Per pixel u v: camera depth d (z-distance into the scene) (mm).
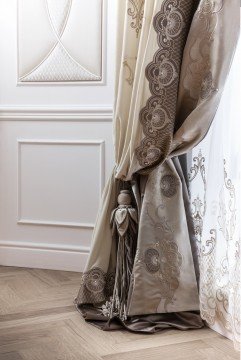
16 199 2777
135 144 1956
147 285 1940
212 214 1815
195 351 1702
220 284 1822
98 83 2621
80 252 2689
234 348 1674
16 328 1882
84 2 2605
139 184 2066
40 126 2719
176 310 1938
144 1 2000
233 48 1712
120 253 2021
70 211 2711
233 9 1702
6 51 2736
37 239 2762
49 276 2602
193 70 1854
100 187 2654
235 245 1665
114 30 2586
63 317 2010
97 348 1715
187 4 1879
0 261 2805
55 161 2713
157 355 1665
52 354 1657
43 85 2703
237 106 1692
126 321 1914
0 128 2768
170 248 1973
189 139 1908
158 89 1916
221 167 1792
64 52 2658
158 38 1898
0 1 2711
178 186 2012
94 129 2645
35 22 2678
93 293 2047
